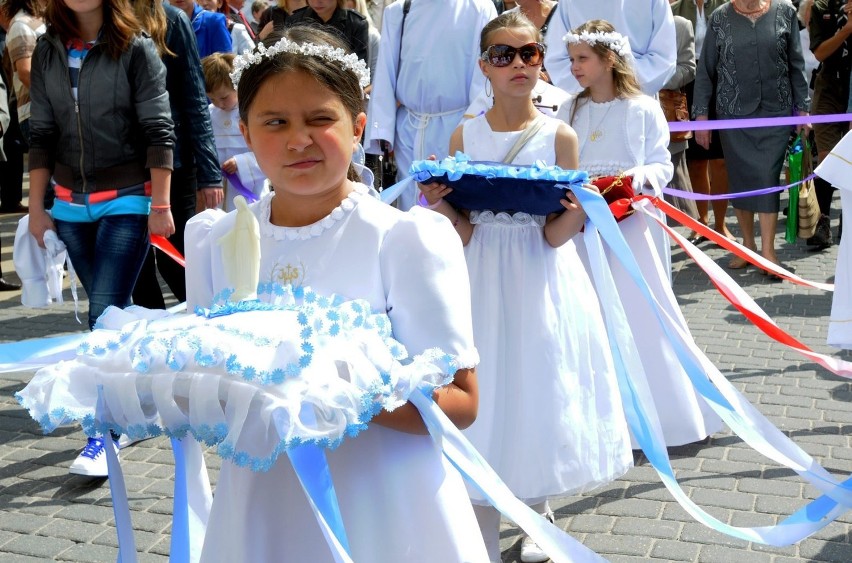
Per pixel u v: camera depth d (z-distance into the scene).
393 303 2.00
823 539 3.79
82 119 4.59
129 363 1.88
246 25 10.18
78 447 4.86
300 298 1.99
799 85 8.02
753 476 4.39
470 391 2.04
